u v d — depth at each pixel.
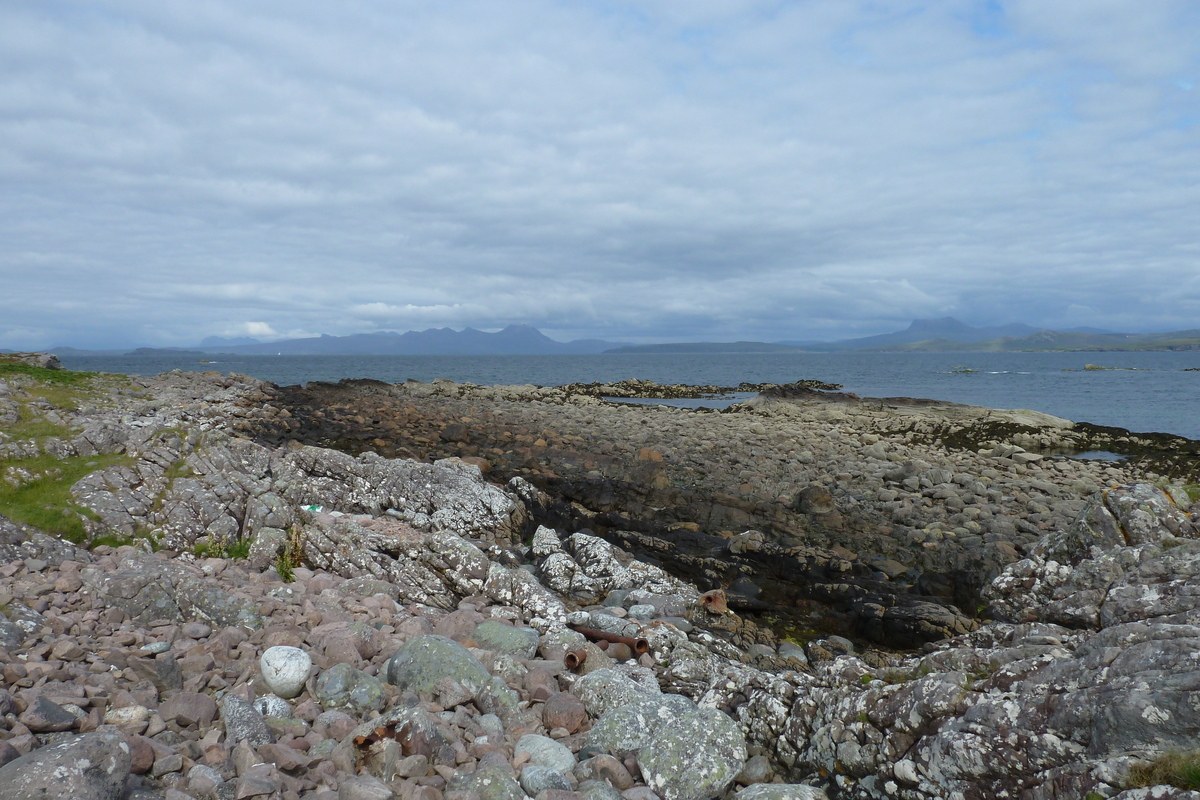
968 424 35.25
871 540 16.03
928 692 5.46
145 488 11.83
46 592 8.23
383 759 5.64
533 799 5.37
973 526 16.66
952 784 5.08
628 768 6.24
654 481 20.62
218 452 13.67
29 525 10.21
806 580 13.66
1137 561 6.40
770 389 48.06
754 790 5.77
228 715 5.80
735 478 21.53
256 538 11.30
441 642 7.46
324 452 16.36
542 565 13.59
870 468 23.05
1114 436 33.09
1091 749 4.42
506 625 8.98
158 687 6.44
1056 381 97.19
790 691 7.02
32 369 28.80
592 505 18.42
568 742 6.73
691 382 105.31
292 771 5.46
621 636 9.51
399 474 16.41
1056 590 7.02
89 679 6.28
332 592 9.77
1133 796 3.97
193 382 37.59
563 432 29.06
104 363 195.12
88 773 4.29
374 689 6.77
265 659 6.86
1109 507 7.13
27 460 11.81
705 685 8.36
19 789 4.05
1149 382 94.19
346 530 11.98
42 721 5.17
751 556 14.64
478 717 6.71
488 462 21.95
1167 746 4.10
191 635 7.78
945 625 11.12
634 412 39.88
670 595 12.09
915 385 88.50
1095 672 4.75
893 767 5.50
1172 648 4.50
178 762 5.16
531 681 7.68
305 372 137.75
